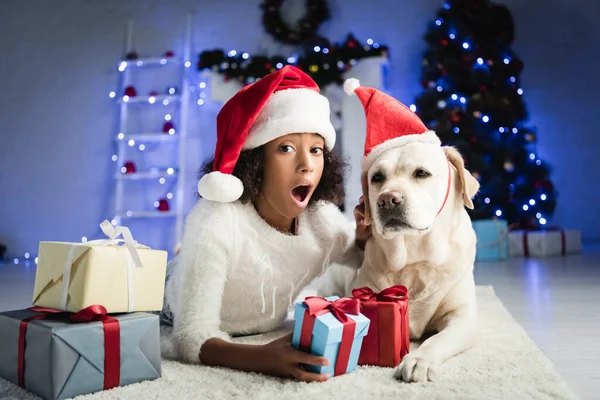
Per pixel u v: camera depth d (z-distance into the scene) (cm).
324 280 184
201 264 120
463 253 133
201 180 125
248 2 552
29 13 575
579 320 169
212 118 527
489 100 443
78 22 569
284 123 126
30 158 557
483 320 162
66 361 91
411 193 119
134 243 108
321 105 135
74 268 100
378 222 121
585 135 560
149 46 556
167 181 523
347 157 163
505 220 436
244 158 130
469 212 422
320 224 143
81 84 559
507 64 474
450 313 133
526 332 152
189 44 546
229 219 125
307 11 528
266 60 476
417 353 106
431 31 479
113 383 97
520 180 456
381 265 136
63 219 547
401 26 533
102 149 548
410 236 128
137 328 101
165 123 524
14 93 567
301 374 98
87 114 554
